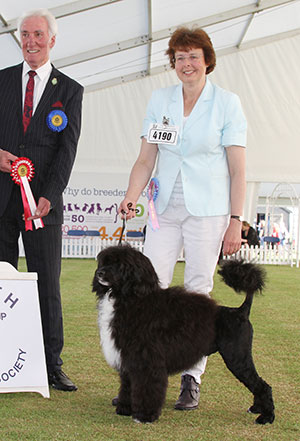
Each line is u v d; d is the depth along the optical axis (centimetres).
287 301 828
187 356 311
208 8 1169
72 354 464
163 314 308
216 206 344
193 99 348
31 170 365
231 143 341
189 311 314
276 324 640
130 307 305
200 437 287
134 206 357
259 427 306
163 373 305
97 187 1546
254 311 730
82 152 1577
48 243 376
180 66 335
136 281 304
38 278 378
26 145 368
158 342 303
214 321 320
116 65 1395
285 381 402
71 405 337
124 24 1092
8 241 382
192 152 342
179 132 344
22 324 350
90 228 1538
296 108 1552
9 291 351
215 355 480
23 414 316
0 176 373
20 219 374
